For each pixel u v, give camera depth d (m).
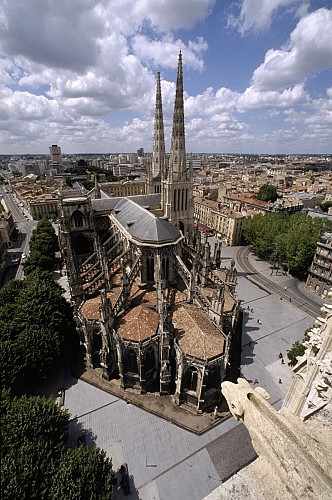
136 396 52.59
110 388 54.28
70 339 59.97
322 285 92.44
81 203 85.56
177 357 48.22
